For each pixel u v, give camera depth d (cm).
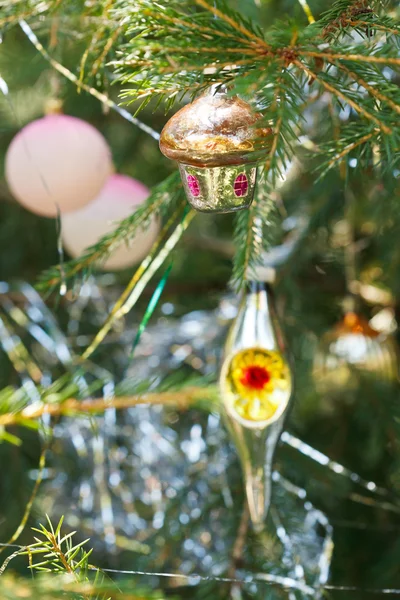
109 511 82
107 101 62
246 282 56
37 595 52
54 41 65
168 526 80
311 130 71
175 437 88
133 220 61
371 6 53
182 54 47
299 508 80
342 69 48
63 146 68
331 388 89
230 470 82
